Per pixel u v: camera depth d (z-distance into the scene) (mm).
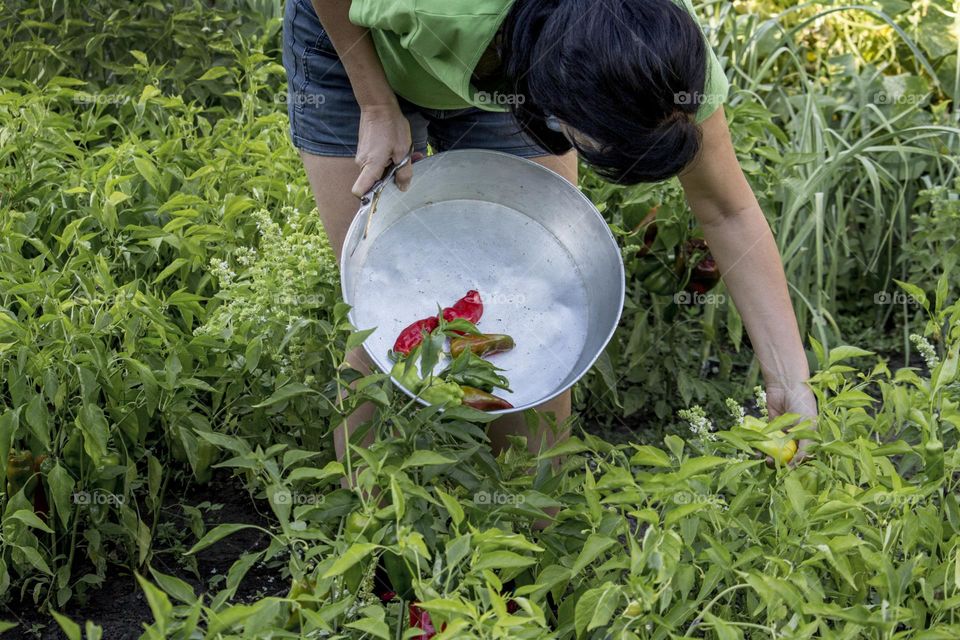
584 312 1871
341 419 1707
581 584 1670
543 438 1798
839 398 1729
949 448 1897
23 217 2404
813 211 3092
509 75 1509
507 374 1810
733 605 1688
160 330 1999
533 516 1668
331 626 1528
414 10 1576
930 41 3844
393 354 1740
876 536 1573
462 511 1442
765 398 1873
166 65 3648
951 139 3420
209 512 2400
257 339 1896
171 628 1374
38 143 2691
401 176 1807
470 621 1369
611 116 1355
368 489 1494
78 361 1982
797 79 3936
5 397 2205
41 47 3500
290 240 2105
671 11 1372
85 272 2221
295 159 2818
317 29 1866
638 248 2697
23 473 1996
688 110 1390
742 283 1827
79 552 2223
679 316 3018
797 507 1501
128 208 2533
